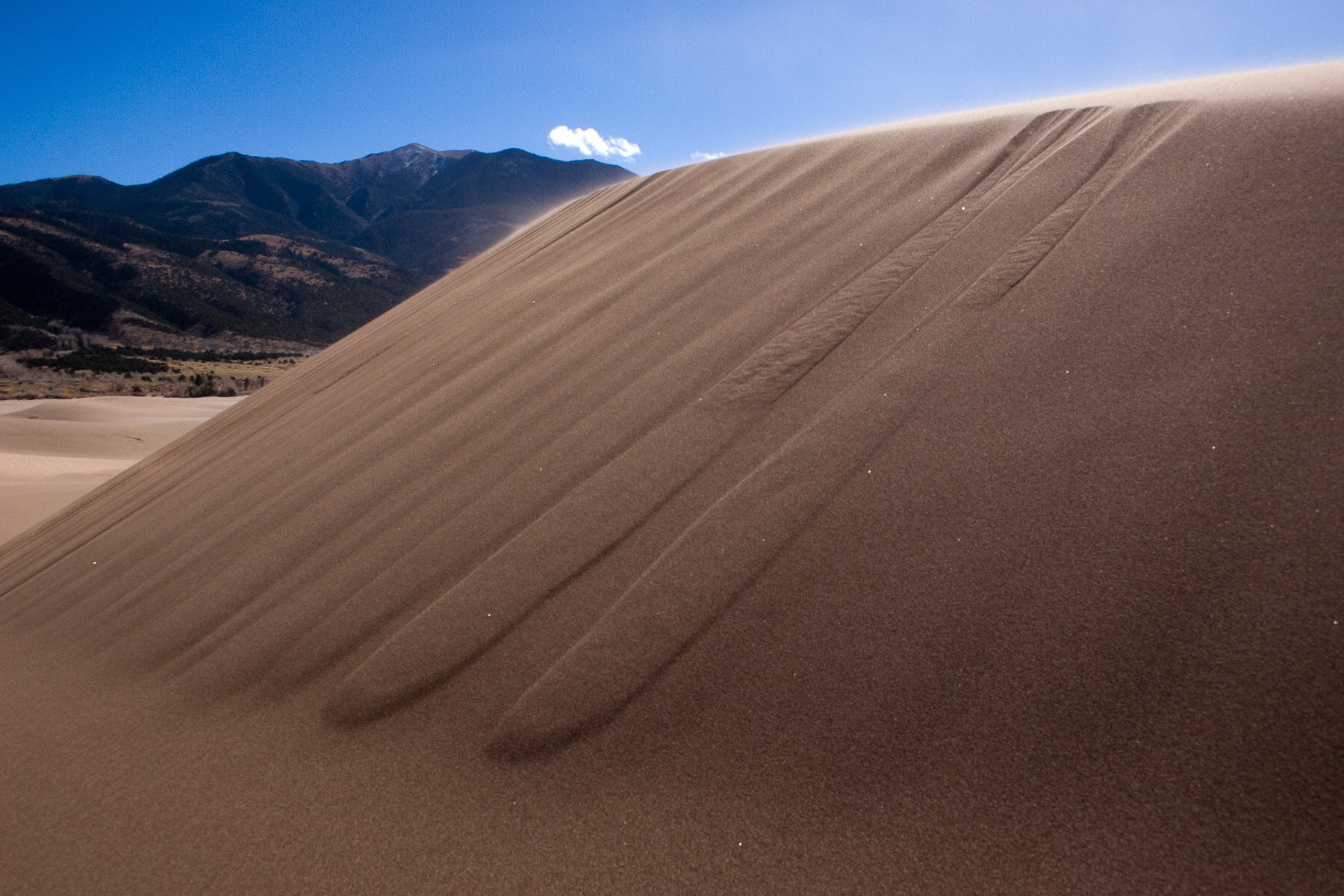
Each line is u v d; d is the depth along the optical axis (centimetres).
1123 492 146
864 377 211
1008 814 110
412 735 157
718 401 232
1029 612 133
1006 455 164
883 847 111
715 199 470
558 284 469
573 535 198
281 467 376
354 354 651
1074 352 183
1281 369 155
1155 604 127
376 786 147
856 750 124
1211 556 130
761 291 301
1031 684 123
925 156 353
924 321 223
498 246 1095
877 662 135
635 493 205
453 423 316
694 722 138
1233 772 105
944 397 188
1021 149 306
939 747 120
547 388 306
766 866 113
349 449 349
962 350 202
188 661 222
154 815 157
